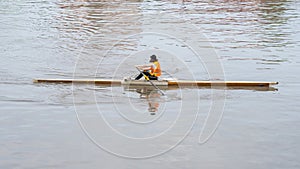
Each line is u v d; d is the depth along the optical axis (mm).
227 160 12383
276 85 19641
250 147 13203
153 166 12039
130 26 34312
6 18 37500
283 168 11898
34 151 12812
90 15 39438
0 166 11891
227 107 16750
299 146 13242
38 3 47906
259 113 16047
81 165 12023
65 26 34125
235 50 26828
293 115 15812
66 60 23844
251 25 35656
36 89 18656
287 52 26203
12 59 23891
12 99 17281
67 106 16594
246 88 19250
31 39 29172
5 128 14453
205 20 37812
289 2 50188
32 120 15156
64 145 13250
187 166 12023
